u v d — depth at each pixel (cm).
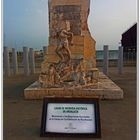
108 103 686
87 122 417
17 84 1116
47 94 737
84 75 742
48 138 416
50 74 745
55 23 746
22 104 687
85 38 746
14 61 1584
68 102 423
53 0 746
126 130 468
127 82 1143
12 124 506
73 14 744
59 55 746
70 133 416
